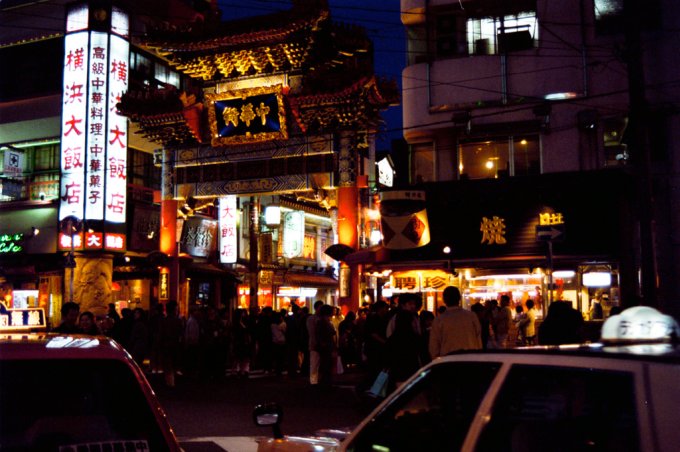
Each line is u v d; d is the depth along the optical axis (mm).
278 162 27250
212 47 27109
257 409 5395
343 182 26297
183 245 32438
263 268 31172
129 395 3926
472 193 21594
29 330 10516
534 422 3166
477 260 21250
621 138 21125
